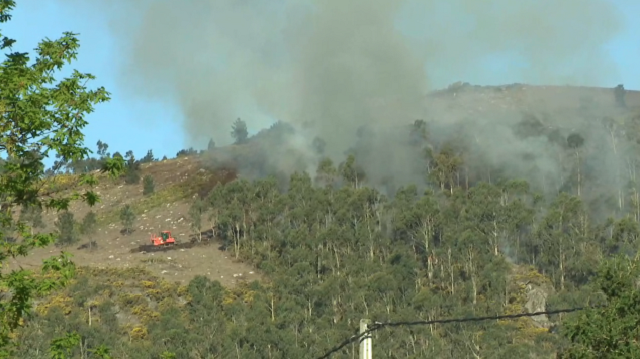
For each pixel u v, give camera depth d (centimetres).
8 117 2906
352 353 9144
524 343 9112
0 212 2978
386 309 10631
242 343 10100
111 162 3108
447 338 9794
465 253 12244
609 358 3712
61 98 3000
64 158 3012
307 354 9569
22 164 2920
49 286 2853
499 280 11300
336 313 10931
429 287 11731
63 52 3148
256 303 11338
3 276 2830
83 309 11438
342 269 12400
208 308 11338
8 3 3083
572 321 3916
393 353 9394
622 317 3847
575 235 12294
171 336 10012
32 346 7850
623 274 4022
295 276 12456
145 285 12888
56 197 3086
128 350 9619
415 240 12975
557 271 11831
